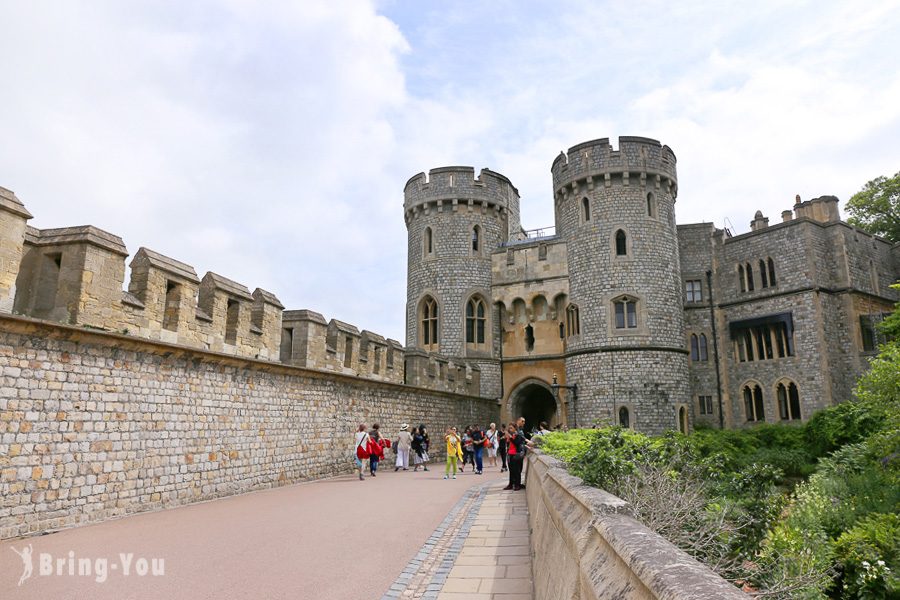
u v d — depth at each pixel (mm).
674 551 1993
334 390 17641
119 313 10914
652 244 27781
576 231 29297
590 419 26984
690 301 32062
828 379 26922
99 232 10602
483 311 32062
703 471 6480
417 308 32719
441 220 32812
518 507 11445
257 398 14133
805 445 22328
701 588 1472
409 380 23938
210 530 8883
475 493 13602
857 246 29938
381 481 16219
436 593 5973
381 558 7379
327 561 7172
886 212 36031
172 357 11578
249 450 13672
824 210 31016
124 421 10375
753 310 30062
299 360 16578
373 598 5797
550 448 11320
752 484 6230
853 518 9891
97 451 9797
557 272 30594
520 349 31469
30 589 5934
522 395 32125
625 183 28219
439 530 9195
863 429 19859
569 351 28953
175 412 11555
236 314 14414
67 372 9406
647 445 6336
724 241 31859
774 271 29562
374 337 20938
